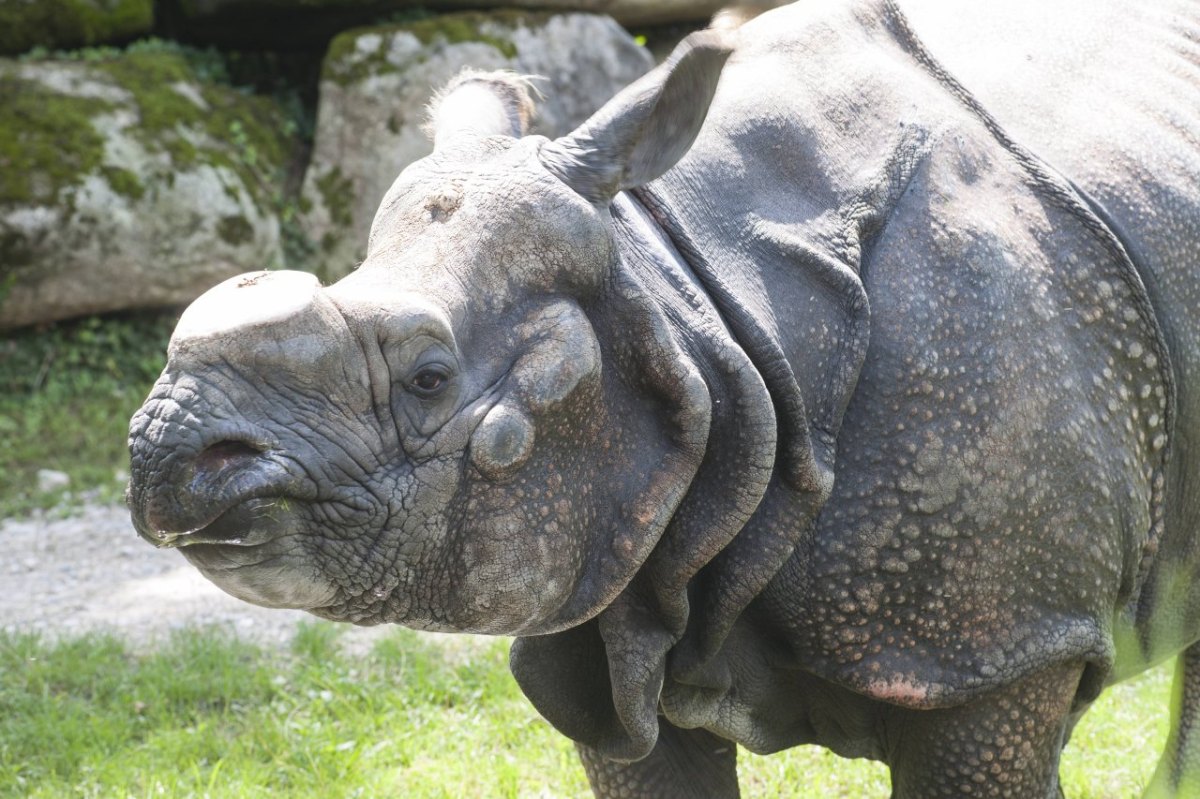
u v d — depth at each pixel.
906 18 10.52
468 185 8.20
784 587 9.31
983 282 9.42
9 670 19.30
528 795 15.23
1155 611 10.95
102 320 33.06
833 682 9.59
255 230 33.59
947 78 10.31
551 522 8.12
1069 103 10.57
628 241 8.73
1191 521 10.88
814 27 10.19
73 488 28.39
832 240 9.32
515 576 8.02
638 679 8.95
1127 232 10.11
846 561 9.23
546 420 8.00
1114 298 9.88
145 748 16.75
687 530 8.70
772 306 9.09
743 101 9.70
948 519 9.21
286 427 7.43
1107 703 16.75
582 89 37.06
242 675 18.56
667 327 8.30
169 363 7.39
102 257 31.73
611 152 8.21
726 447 8.62
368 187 35.47
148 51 35.25
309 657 19.30
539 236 8.05
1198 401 10.51
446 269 7.96
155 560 24.73
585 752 10.68
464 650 19.44
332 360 7.51
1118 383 9.88
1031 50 10.89
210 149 33.72
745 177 9.43
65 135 31.98
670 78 8.13
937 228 9.51
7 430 30.33
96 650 19.78
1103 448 9.70
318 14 36.84
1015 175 9.95
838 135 9.71
